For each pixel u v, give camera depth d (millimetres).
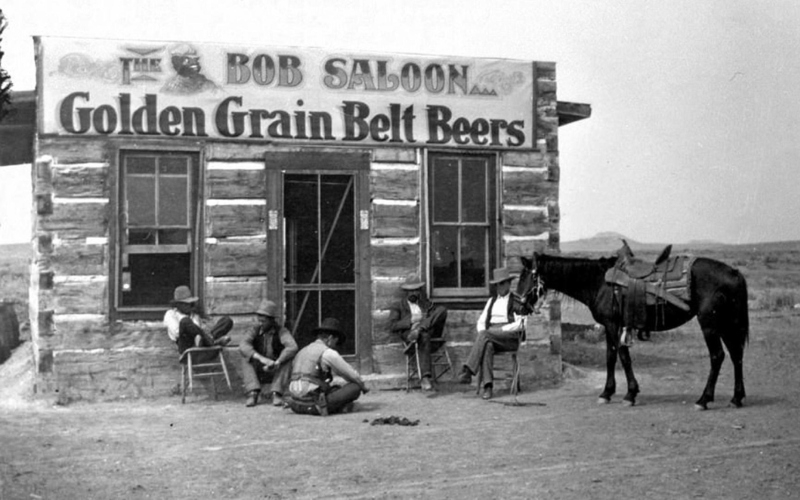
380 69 13258
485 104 13695
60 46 12016
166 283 12445
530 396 12398
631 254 11336
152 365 12148
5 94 6977
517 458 8078
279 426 9977
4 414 10930
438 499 6633
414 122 13359
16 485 7117
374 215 13172
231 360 12398
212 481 7285
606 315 11398
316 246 13172
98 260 12055
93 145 12117
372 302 13117
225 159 12602
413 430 9633
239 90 12680
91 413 11016
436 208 13531
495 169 13742
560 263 11680
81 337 11945
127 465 7906
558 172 14070
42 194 11945
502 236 13719
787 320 23609
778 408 10625
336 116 13047
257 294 12617
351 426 9938
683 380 13938
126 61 12258
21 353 16219
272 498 6711
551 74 14094
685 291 10617
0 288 32688
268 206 12727
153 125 12312
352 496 6754
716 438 8789
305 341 13062
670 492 6750
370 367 13039
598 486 6965
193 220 12508
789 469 7449
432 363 13047
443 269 13562
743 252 42875
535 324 13672
